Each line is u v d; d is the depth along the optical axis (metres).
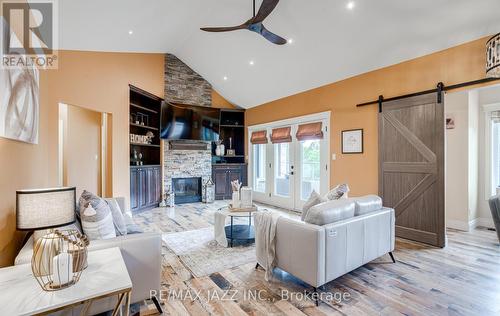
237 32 4.73
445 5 2.93
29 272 1.43
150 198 5.90
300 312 2.02
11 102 1.72
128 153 5.11
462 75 3.23
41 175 2.69
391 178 3.92
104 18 3.12
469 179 4.22
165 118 6.06
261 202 6.89
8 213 1.76
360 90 4.39
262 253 2.65
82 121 5.35
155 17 3.78
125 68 5.06
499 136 4.43
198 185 7.03
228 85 6.76
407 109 3.72
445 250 3.33
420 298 2.20
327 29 3.86
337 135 4.78
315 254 2.12
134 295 1.92
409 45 3.58
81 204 2.04
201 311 2.03
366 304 2.12
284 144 6.20
